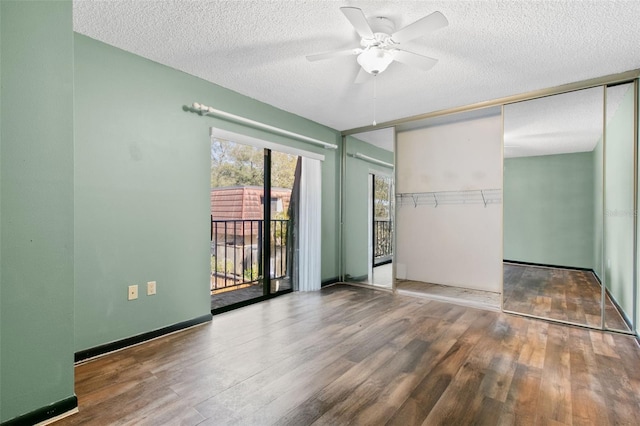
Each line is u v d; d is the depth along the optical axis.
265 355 2.15
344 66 2.52
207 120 2.83
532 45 2.13
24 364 1.41
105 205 2.21
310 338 2.44
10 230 1.38
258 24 1.94
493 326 2.72
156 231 2.49
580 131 3.01
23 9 1.41
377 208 4.42
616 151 2.67
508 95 3.08
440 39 2.07
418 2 1.71
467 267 3.55
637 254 2.52
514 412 1.53
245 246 3.91
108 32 2.05
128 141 2.32
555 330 2.63
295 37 2.09
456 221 3.63
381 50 1.92
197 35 2.08
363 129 4.29
